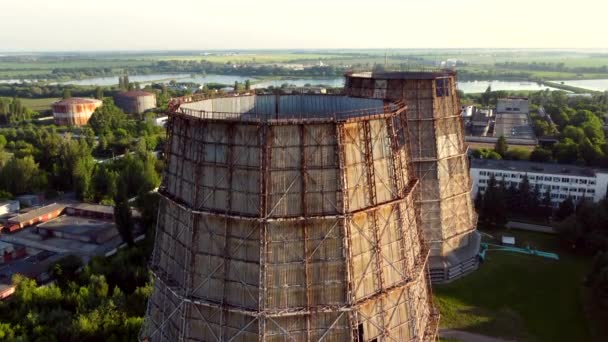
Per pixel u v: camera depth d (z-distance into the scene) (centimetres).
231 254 3656
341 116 4016
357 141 3700
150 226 9781
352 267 3666
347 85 7906
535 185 10638
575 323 6203
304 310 3581
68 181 13512
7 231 10469
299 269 3597
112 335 5862
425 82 7188
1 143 16462
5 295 7500
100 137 17662
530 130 17788
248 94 5012
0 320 6381
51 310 6644
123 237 9394
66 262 8044
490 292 6994
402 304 4075
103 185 12750
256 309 3603
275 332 3638
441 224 7431
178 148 3962
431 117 7238
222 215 3597
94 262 7988
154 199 10269
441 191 7425
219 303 3688
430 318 4862
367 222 3775
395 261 4000
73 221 10681
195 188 3709
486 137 16750
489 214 9612
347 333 3700
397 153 4012
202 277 3762
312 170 3553
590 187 10262
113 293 6981
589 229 8388
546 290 7050
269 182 3516
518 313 6456
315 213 3575
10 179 12750
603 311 6388
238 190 3597
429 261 7431
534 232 9406
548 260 8069
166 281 4006
